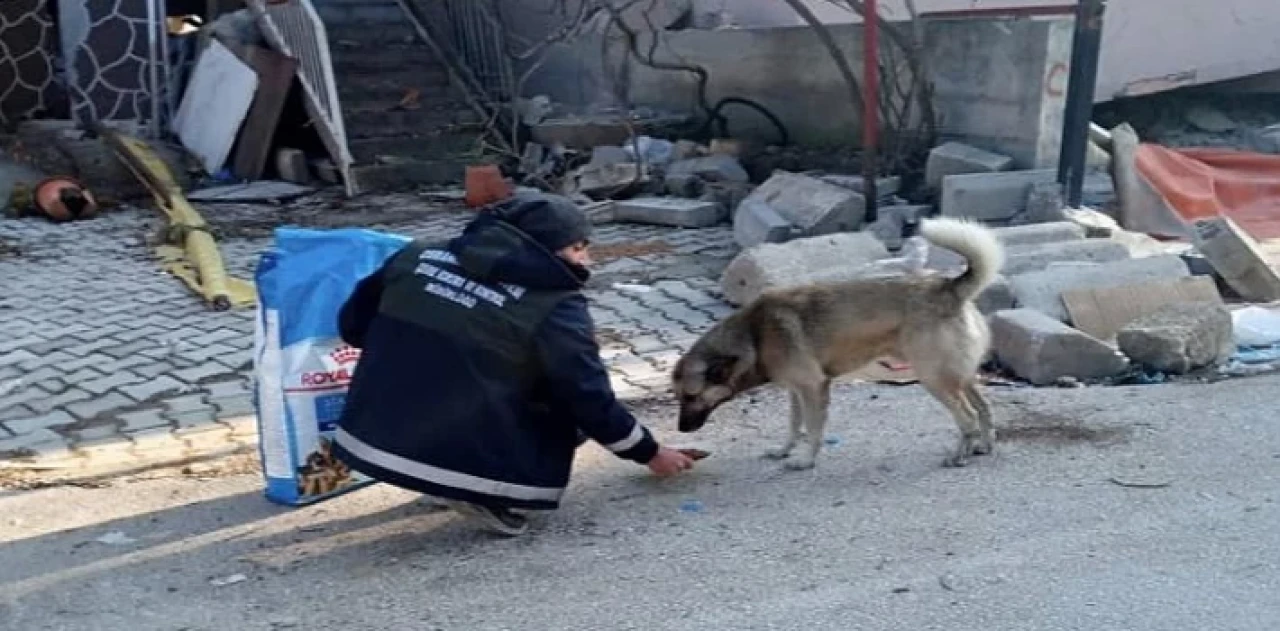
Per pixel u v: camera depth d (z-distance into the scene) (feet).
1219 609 13.25
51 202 38.65
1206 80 43.91
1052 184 30.60
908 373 21.61
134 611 14.44
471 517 15.98
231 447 19.80
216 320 27.22
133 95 46.44
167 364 24.27
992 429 17.93
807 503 16.57
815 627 13.25
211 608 14.43
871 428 19.31
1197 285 24.06
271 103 43.83
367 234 17.20
